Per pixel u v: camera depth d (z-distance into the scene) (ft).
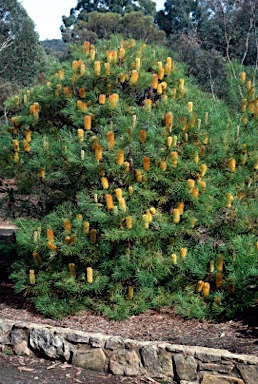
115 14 130.93
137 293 16.21
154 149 15.62
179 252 16.14
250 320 15.11
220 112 17.79
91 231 15.85
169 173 15.72
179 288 16.30
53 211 17.24
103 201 16.24
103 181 15.64
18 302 17.90
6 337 15.01
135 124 15.92
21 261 17.72
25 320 15.97
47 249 16.56
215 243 16.81
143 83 17.24
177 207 16.20
